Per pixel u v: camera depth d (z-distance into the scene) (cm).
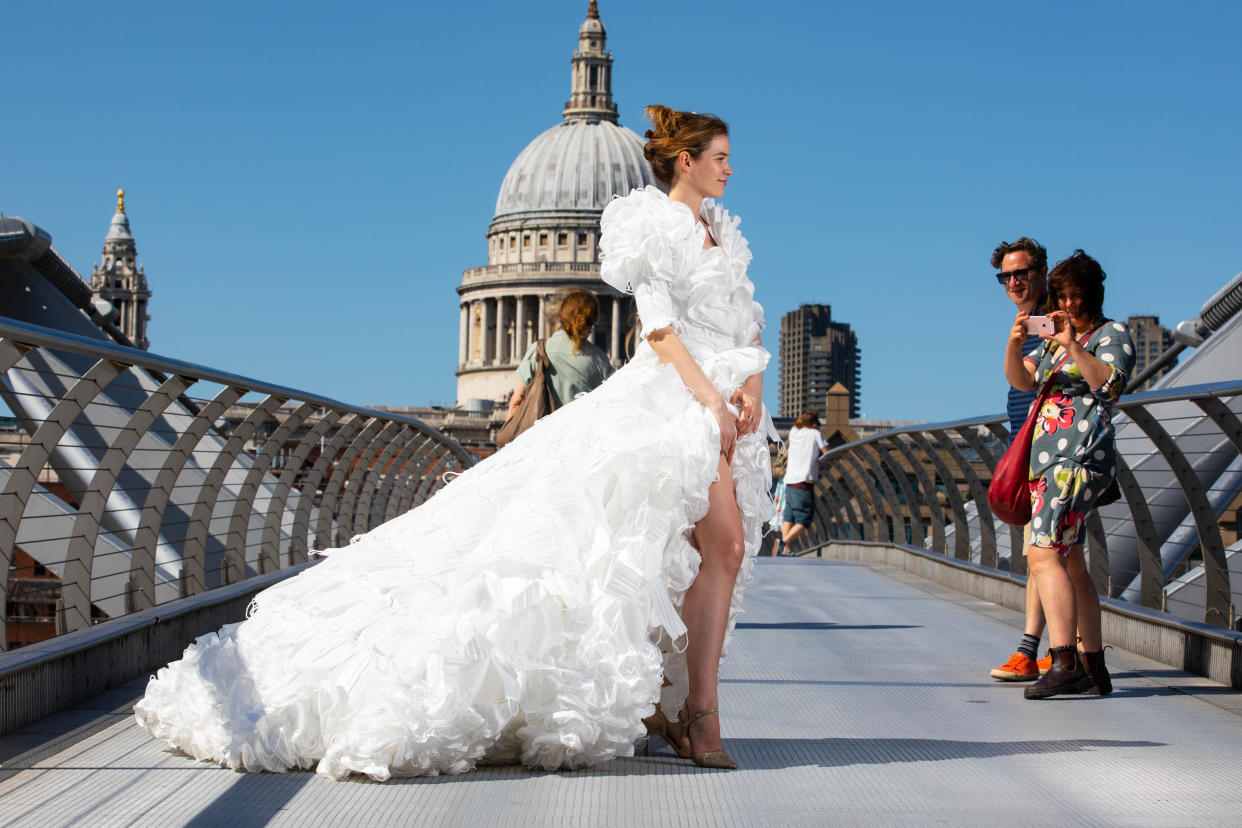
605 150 14888
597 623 398
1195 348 1656
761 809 365
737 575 432
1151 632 709
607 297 14462
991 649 741
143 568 692
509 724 412
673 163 445
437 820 350
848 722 510
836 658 695
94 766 414
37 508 1075
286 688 404
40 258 1720
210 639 435
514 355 14625
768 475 443
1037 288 678
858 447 1611
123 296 17912
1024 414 730
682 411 418
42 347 522
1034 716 529
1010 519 607
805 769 417
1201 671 642
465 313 15200
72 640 550
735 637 779
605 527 403
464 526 421
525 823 348
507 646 394
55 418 552
